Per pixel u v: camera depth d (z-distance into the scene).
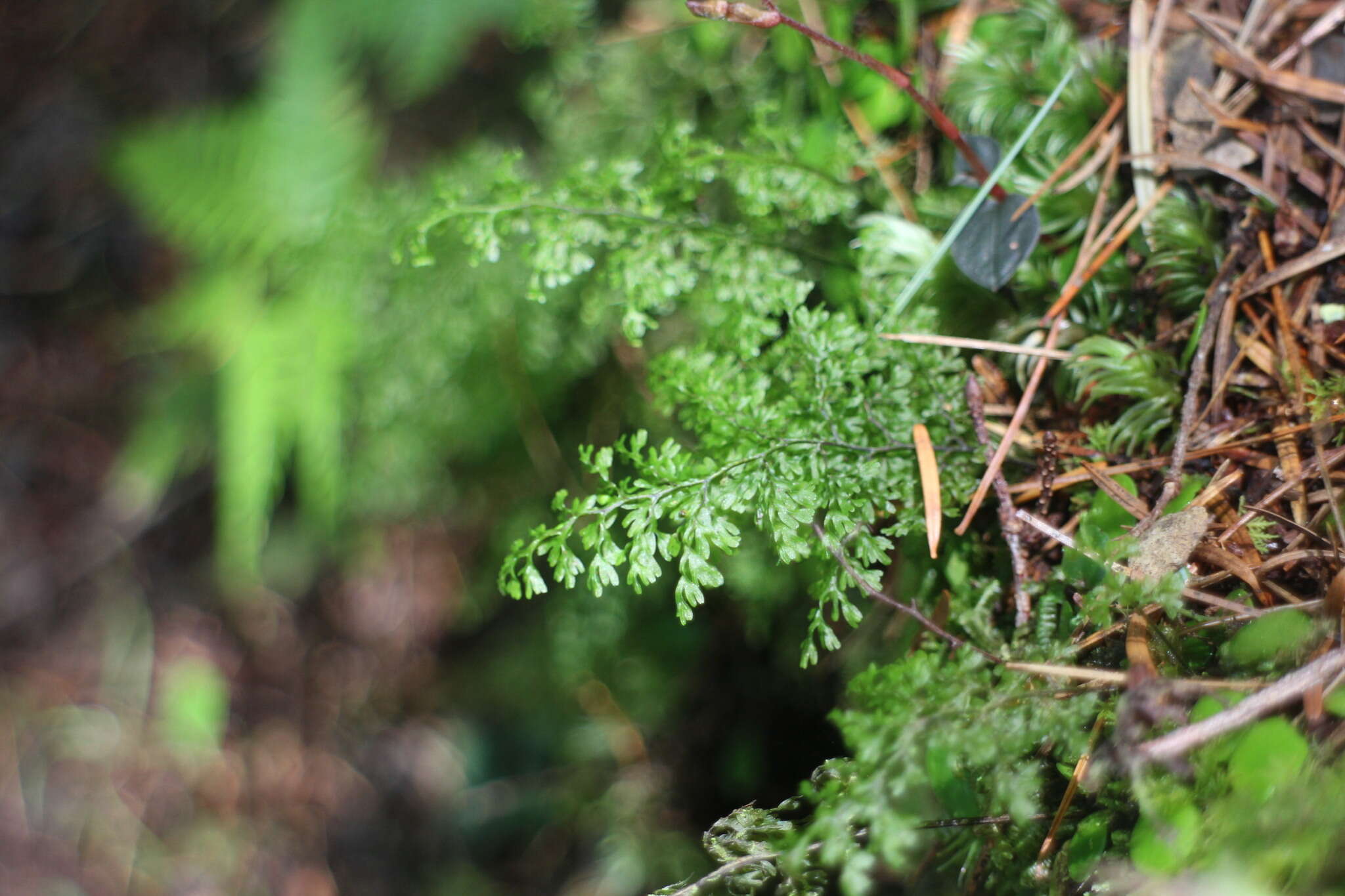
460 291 0.30
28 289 0.48
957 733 0.23
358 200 0.31
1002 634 0.25
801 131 0.28
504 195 0.27
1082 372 0.26
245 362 0.33
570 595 0.32
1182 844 0.22
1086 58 0.27
